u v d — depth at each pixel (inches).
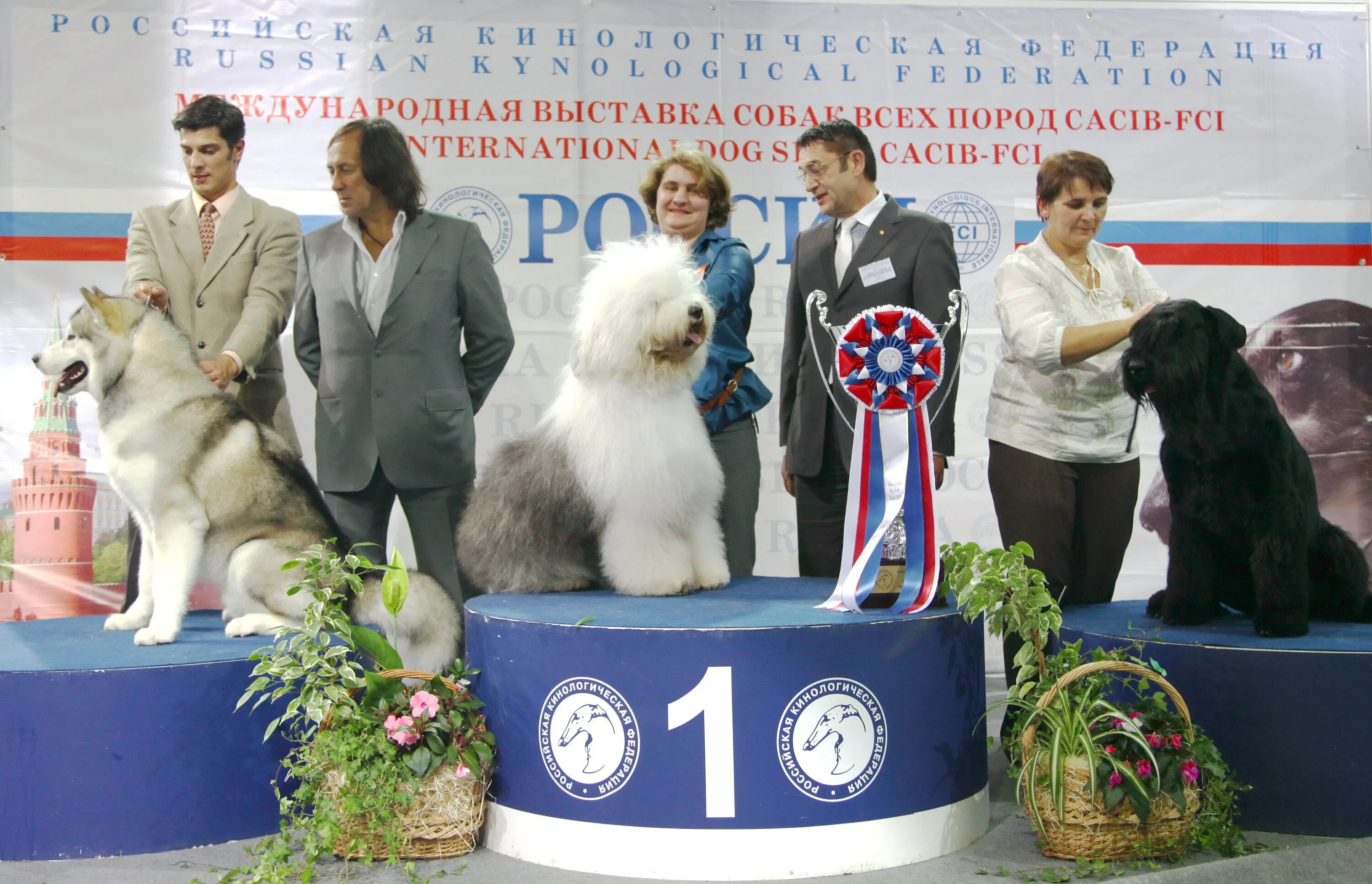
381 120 149.2
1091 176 148.3
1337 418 191.0
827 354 148.8
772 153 185.6
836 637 96.7
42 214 171.8
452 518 149.8
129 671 103.8
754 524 148.8
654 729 95.6
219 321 164.1
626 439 107.7
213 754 107.1
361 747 102.0
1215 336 113.6
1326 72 191.5
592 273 111.7
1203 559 121.3
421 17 179.8
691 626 96.3
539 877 97.5
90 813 102.7
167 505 120.2
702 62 184.2
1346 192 191.8
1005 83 188.7
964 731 106.7
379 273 149.5
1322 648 107.7
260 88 176.9
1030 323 143.3
